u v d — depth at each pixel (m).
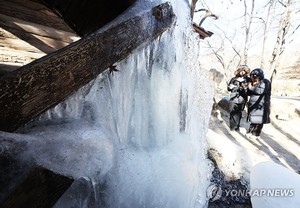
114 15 1.97
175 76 2.11
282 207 1.58
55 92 1.03
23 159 0.80
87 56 1.15
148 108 1.88
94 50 1.18
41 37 2.01
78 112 1.26
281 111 7.77
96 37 1.18
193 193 1.76
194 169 1.93
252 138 5.28
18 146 0.80
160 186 1.58
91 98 1.36
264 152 4.44
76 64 1.10
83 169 1.03
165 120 2.03
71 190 1.11
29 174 0.77
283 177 1.91
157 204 1.55
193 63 2.49
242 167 3.36
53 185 0.83
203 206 2.32
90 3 1.97
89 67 1.18
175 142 2.10
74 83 1.11
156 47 1.83
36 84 0.94
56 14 2.16
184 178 1.70
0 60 1.67
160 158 1.78
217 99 9.46
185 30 2.16
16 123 0.90
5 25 1.78
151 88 1.88
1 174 0.74
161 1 1.72
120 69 1.56
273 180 1.89
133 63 1.67
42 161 0.84
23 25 1.90
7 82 0.84
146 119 1.88
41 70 0.94
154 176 1.60
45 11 2.08
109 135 1.34
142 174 1.57
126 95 1.66
